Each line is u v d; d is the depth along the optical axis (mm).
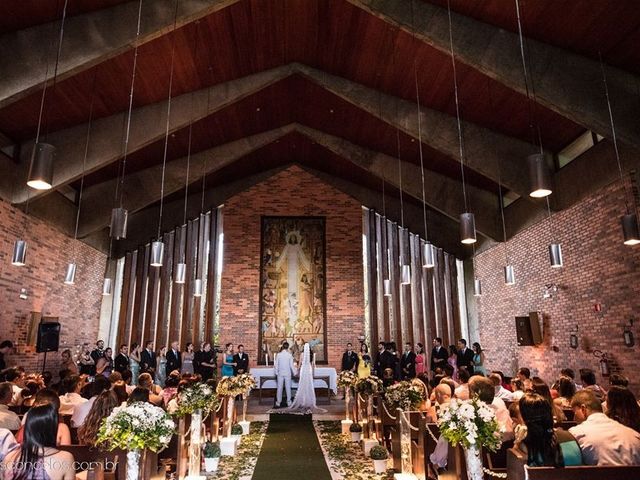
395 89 9844
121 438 3096
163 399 6027
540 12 6578
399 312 14031
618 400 3523
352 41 8820
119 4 7102
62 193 11133
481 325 13570
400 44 8320
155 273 14062
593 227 8297
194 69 9242
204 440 6383
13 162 8898
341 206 15031
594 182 8211
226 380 7730
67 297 11383
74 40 6863
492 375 6684
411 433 5562
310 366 11195
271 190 15023
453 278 14344
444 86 9062
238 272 14344
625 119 6730
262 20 8453
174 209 14641
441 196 12539
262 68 10164
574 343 8859
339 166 14391
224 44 8781
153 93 9453
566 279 9188
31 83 6613
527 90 6996
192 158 12680
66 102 8531
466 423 3135
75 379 5945
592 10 6191
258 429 9086
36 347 9562
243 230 14656
